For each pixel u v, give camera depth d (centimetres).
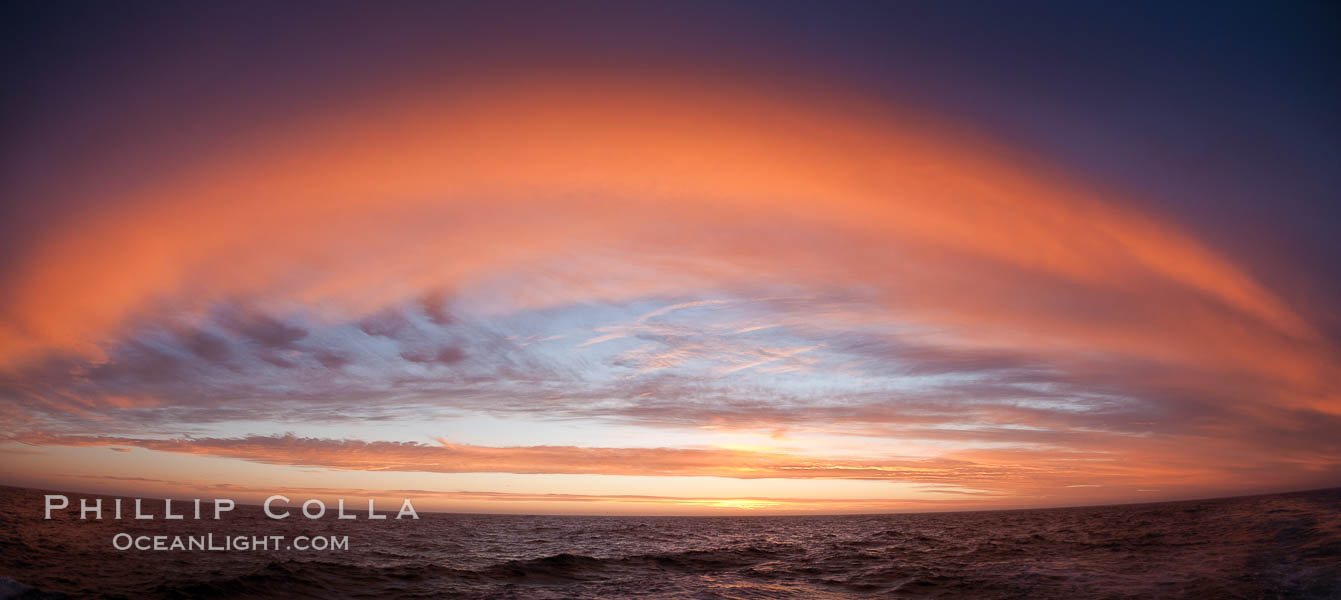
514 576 2448
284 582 2083
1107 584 1994
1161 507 5303
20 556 2367
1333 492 3812
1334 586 1702
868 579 2398
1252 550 2366
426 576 2356
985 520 5434
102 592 1855
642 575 2541
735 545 3778
